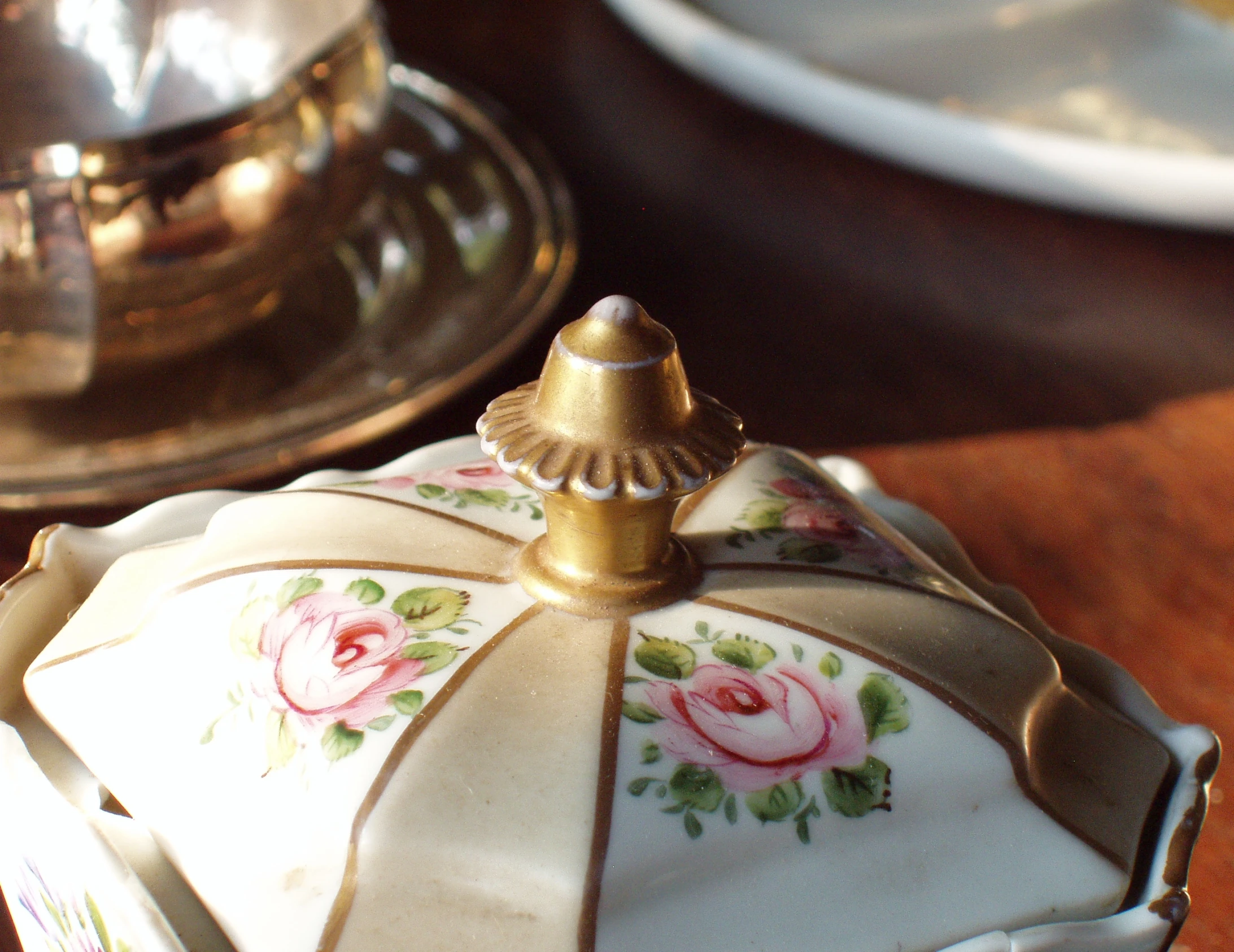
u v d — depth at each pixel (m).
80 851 0.25
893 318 0.46
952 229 0.51
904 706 0.25
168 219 0.34
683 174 0.54
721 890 0.24
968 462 0.39
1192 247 0.51
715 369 0.42
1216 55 0.59
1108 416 0.41
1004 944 0.24
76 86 0.51
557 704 0.25
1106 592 0.35
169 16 0.51
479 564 0.26
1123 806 0.26
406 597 0.26
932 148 0.51
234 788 0.25
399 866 0.24
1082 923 0.25
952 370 0.43
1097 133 0.55
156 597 0.27
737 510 0.27
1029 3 0.62
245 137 0.35
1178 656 0.34
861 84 0.55
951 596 0.27
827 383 0.42
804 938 0.24
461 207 0.48
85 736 0.26
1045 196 0.50
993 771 0.25
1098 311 0.47
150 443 0.35
